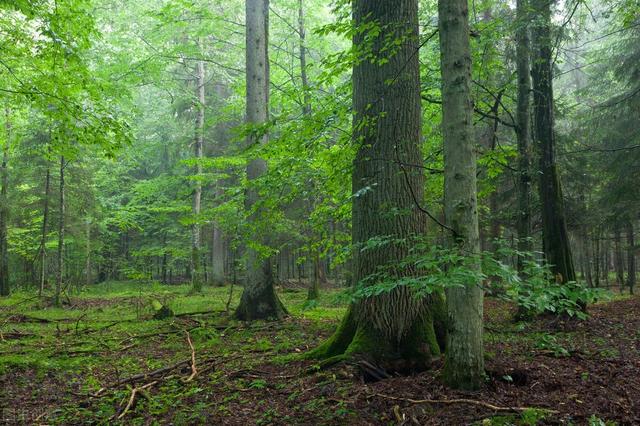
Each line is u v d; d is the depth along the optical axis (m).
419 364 5.76
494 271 3.84
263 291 11.40
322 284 25.19
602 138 17.16
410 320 6.02
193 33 16.08
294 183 7.66
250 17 12.14
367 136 6.40
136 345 8.62
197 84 22.22
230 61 18.88
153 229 30.34
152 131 27.94
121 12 17.08
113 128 8.64
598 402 4.29
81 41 9.36
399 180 6.16
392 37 6.34
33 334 9.76
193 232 20.83
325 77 7.39
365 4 6.57
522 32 10.37
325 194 8.18
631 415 4.00
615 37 18.55
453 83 4.43
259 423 4.39
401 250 6.02
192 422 4.53
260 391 5.33
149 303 15.13
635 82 15.20
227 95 27.20
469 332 4.52
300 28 16.62
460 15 4.46
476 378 4.51
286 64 17.92
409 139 6.32
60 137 8.82
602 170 16.59
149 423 4.62
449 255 3.78
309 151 7.75
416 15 6.61
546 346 6.23
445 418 4.04
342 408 4.43
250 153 8.66
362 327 6.10
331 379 5.31
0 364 6.84
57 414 4.99
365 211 6.25
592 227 18.83
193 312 12.53
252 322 10.89
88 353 7.97
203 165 13.95
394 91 6.34
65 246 23.94
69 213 19.88
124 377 6.45
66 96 8.47
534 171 10.16
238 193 9.06
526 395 4.45
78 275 23.67
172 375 6.19
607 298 3.78
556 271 10.30
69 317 12.66
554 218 10.47
